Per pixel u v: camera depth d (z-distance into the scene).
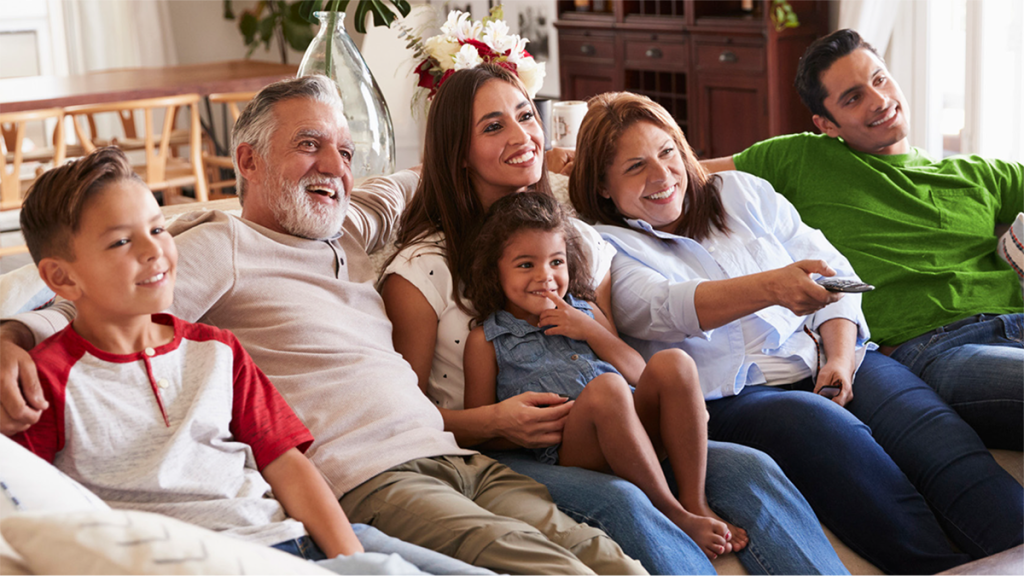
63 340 1.16
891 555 1.62
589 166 2.01
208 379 1.23
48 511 0.90
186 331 1.27
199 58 7.31
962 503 1.67
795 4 4.14
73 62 6.68
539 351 1.65
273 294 1.52
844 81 2.23
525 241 1.66
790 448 1.69
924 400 1.83
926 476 1.73
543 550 1.24
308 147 1.57
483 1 6.19
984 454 1.72
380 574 0.99
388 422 1.46
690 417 1.51
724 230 2.04
